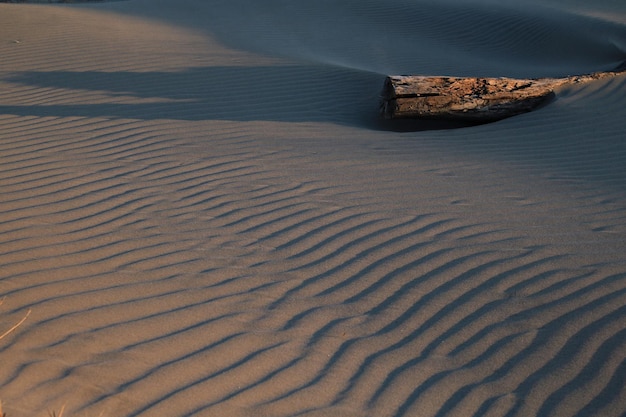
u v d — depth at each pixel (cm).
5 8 1479
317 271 496
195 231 556
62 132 806
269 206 602
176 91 963
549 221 569
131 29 1345
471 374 389
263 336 416
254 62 1105
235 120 866
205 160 718
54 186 644
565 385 379
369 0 1727
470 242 530
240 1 1731
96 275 480
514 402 368
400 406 362
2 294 449
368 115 940
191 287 469
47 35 1243
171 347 399
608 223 566
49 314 427
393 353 406
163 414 342
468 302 454
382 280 482
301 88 1002
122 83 992
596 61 1452
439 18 1670
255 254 519
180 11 1630
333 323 434
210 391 363
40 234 544
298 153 743
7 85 988
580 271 484
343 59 1307
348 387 375
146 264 500
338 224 565
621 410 360
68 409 338
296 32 1489
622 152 743
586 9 1880
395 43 1493
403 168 698
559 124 827
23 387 352
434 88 857
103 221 572
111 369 374
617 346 405
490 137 809
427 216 577
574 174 687
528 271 486
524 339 416
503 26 1661
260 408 353
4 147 754
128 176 673
